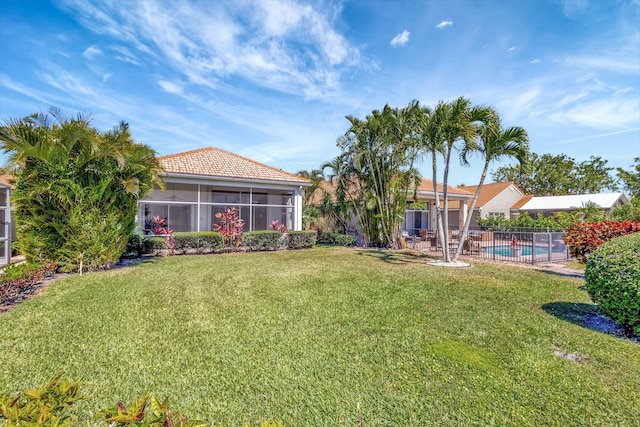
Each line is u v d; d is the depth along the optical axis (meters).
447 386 3.47
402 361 4.03
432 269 10.55
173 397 3.26
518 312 5.95
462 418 2.95
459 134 10.63
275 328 5.11
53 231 9.20
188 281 8.39
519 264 12.13
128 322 5.32
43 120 9.00
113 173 9.73
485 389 3.42
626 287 4.70
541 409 3.09
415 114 12.64
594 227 9.36
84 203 9.38
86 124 9.46
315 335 4.83
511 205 32.47
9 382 3.51
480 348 4.41
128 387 3.43
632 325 4.78
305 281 8.50
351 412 3.04
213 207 18.58
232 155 20.48
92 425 2.81
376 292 7.37
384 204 17.16
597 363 4.00
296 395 3.31
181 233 14.66
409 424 2.88
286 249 16.94
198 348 4.37
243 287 7.79
